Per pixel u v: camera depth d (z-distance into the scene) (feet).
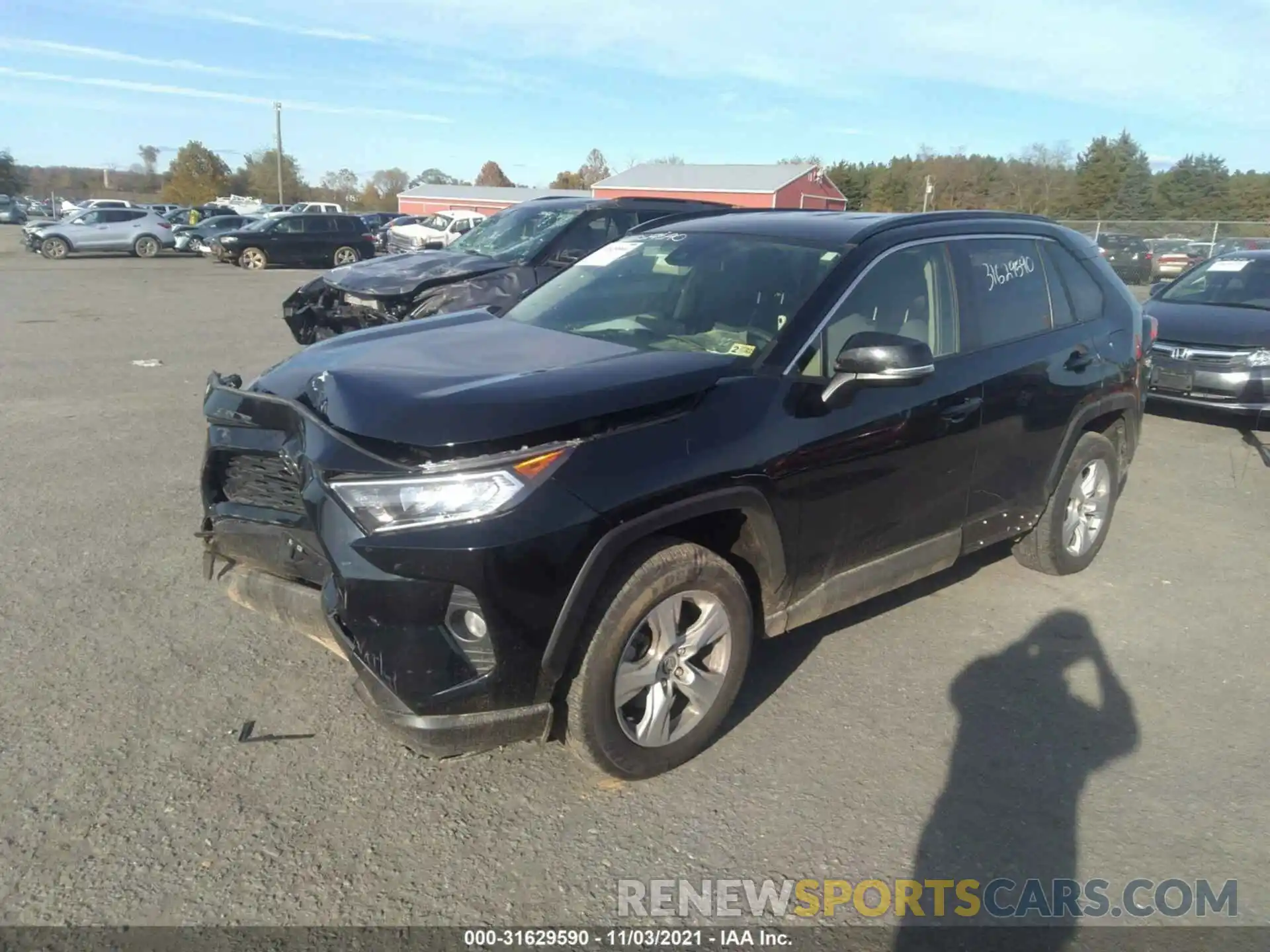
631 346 12.14
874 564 12.78
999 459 14.23
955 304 13.79
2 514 17.67
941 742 11.67
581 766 10.87
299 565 10.75
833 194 197.16
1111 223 116.78
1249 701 12.93
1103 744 11.78
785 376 11.30
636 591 9.84
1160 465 25.17
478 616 9.11
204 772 10.38
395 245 114.73
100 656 12.64
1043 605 15.79
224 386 12.05
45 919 8.28
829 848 9.72
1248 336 28.09
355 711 11.68
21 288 62.18
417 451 9.07
